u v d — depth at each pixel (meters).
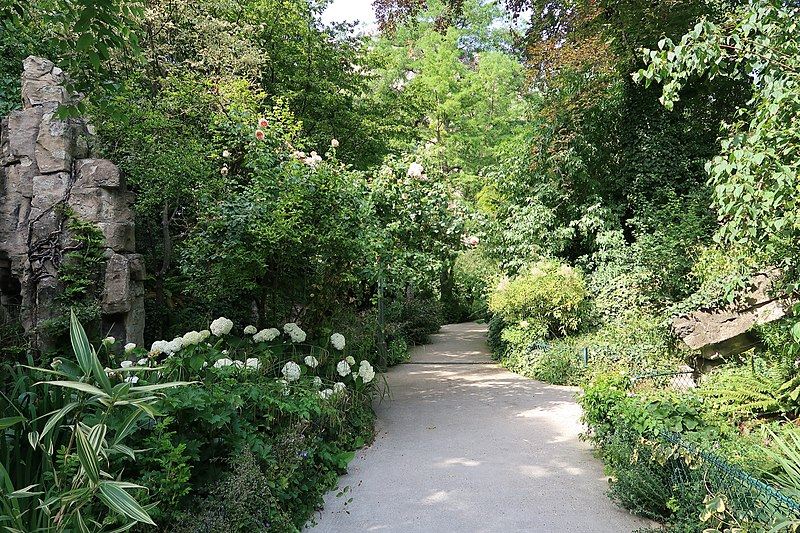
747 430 4.62
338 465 4.67
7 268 7.70
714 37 3.81
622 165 11.84
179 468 3.05
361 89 14.47
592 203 11.67
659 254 9.30
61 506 2.21
